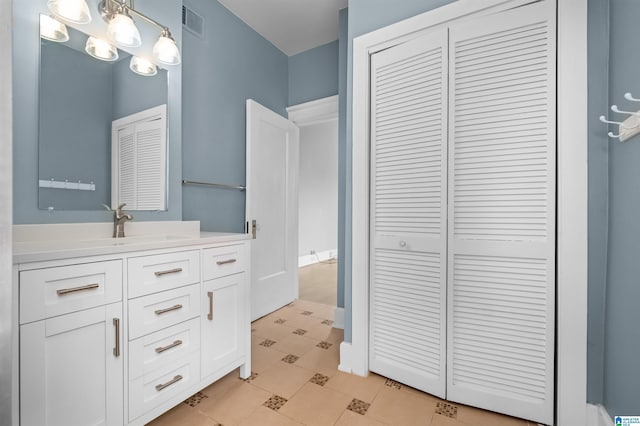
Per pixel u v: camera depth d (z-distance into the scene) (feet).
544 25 4.18
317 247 17.92
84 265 3.35
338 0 7.80
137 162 5.50
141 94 5.57
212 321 4.84
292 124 10.09
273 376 5.55
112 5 5.00
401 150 5.32
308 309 9.39
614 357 3.67
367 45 5.60
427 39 5.02
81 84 4.76
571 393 4.01
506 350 4.44
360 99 5.67
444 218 4.87
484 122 4.58
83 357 3.36
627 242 3.46
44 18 4.34
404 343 5.26
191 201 7.15
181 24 6.36
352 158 5.84
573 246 4.00
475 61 4.63
